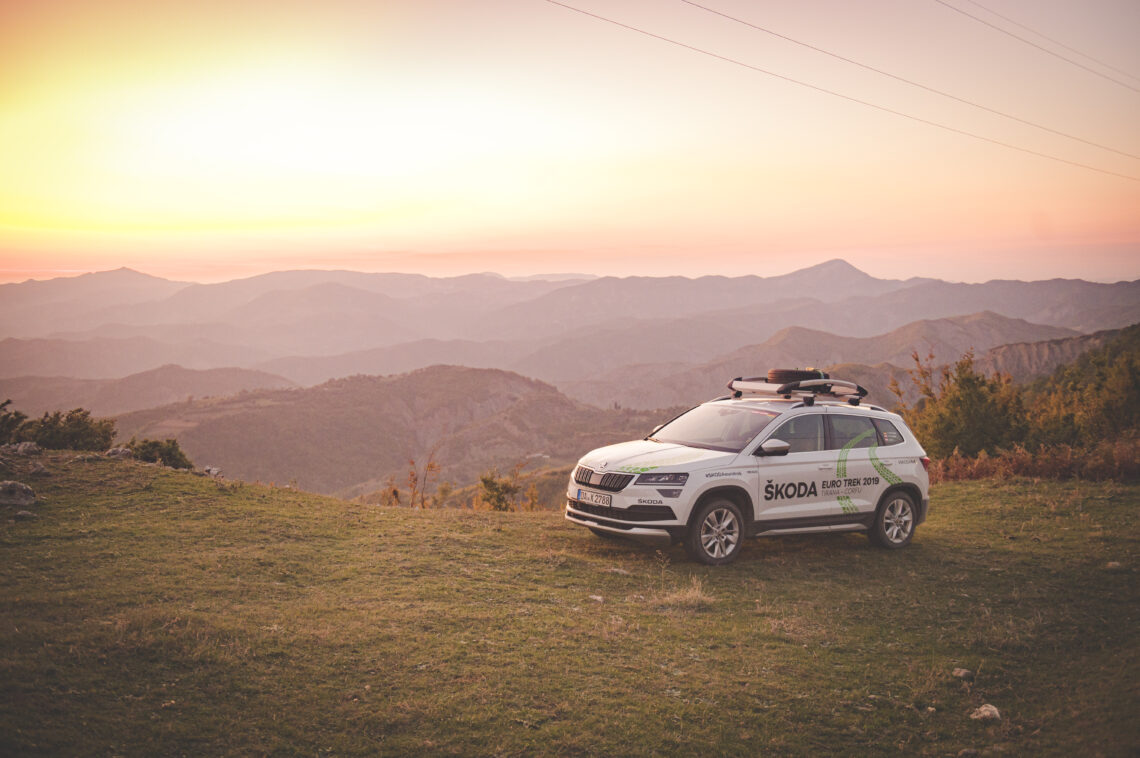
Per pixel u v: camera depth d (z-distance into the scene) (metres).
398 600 6.26
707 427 9.41
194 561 6.84
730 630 6.23
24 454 10.48
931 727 4.70
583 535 9.63
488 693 4.56
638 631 6.02
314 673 4.60
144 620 4.97
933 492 14.25
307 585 6.53
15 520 7.73
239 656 4.68
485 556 8.09
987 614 6.96
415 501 17.78
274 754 3.67
